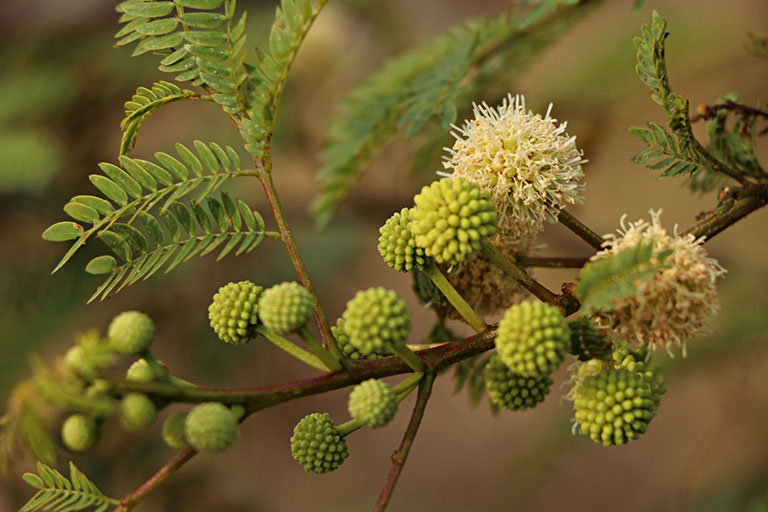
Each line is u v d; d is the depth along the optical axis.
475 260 0.45
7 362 0.61
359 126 0.51
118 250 0.42
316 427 0.42
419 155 0.53
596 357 0.42
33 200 0.67
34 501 0.40
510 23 0.51
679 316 0.42
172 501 0.70
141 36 0.43
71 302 0.65
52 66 0.69
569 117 0.62
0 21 0.72
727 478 0.55
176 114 0.73
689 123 0.43
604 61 0.60
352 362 0.41
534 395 0.43
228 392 0.40
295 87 0.72
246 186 0.73
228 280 0.72
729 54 0.63
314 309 0.42
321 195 0.52
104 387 0.39
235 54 0.43
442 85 0.49
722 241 0.69
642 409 0.42
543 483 0.67
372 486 1.00
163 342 0.70
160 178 0.43
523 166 0.44
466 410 1.01
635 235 0.42
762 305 0.55
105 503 0.40
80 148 0.68
